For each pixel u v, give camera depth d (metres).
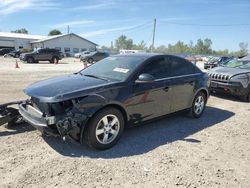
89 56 33.16
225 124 6.22
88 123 4.22
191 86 6.11
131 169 3.87
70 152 4.32
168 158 4.27
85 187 3.38
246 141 5.20
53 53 30.64
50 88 4.41
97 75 5.21
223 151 4.67
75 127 4.05
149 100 5.07
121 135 4.70
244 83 8.67
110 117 4.48
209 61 27.78
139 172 3.79
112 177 3.63
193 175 3.80
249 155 4.57
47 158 4.08
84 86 4.45
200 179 3.71
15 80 12.02
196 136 5.32
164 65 5.56
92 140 4.27
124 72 4.97
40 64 27.39
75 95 4.14
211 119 6.59
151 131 5.48
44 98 4.10
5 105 5.07
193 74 6.26
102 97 4.30
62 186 3.38
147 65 5.17
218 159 4.35
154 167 3.96
